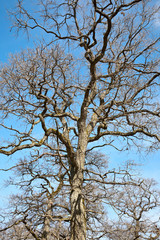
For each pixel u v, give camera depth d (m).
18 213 13.09
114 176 12.25
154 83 12.10
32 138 12.11
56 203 12.73
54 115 12.30
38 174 14.49
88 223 12.77
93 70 12.27
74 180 11.89
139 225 12.33
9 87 11.66
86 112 13.05
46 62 11.09
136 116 11.59
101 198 10.81
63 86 11.99
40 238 13.77
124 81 11.10
